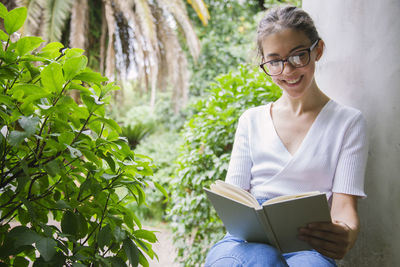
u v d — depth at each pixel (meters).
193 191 2.22
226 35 6.43
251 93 2.10
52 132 0.91
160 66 4.95
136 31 4.32
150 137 6.40
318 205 0.88
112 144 0.93
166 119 6.72
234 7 6.50
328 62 1.62
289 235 0.98
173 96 5.28
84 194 0.96
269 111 1.34
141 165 0.99
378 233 1.23
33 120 0.76
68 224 0.86
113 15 4.52
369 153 1.30
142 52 4.41
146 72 4.88
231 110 2.10
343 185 1.12
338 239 0.93
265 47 1.19
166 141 6.27
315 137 1.19
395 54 1.17
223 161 2.10
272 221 0.94
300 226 0.94
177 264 2.73
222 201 1.02
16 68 0.85
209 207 2.15
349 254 1.39
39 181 0.90
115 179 0.94
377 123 1.26
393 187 1.16
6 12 0.81
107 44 4.73
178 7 4.47
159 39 4.79
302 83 1.18
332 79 1.58
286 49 1.14
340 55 1.52
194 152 2.23
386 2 1.22
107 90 0.92
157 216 4.77
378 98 1.26
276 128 1.30
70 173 0.96
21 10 0.82
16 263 0.85
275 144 1.26
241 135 1.37
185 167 2.29
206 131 2.14
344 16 1.48
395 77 1.17
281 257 0.94
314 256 1.04
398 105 1.15
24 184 0.77
